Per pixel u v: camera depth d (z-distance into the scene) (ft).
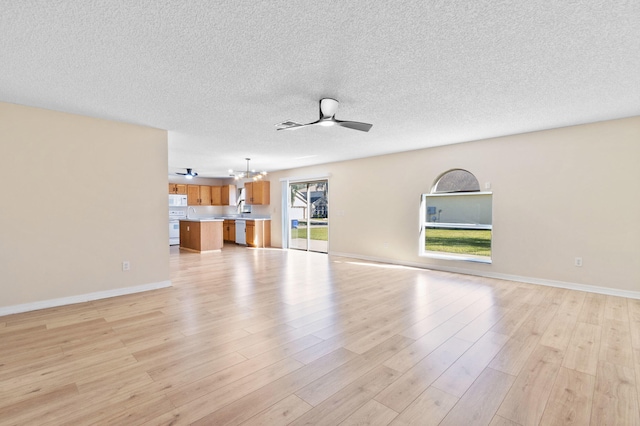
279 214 28.86
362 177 21.75
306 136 15.24
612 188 12.63
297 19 5.91
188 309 10.93
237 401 5.73
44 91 9.37
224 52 7.14
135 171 13.05
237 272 17.29
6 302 10.32
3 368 6.86
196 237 26.16
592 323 9.55
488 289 13.58
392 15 5.82
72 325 9.37
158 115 11.79
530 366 6.98
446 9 5.65
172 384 6.27
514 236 15.14
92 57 7.31
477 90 9.47
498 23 6.09
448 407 5.57
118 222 12.64
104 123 12.25
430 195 18.44
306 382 6.36
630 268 12.30
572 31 6.37
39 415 5.32
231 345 8.05
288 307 11.16
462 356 7.46
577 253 13.47
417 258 18.94
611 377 6.53
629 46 6.95
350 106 10.87
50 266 11.12
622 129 12.39
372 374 6.66
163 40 6.61
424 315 10.31
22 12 5.56
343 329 9.13
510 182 15.19
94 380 6.40
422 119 12.42
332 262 20.56
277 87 9.17
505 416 5.33
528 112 11.60
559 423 5.16
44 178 10.98
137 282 13.17
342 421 5.20
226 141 16.26
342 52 7.20
